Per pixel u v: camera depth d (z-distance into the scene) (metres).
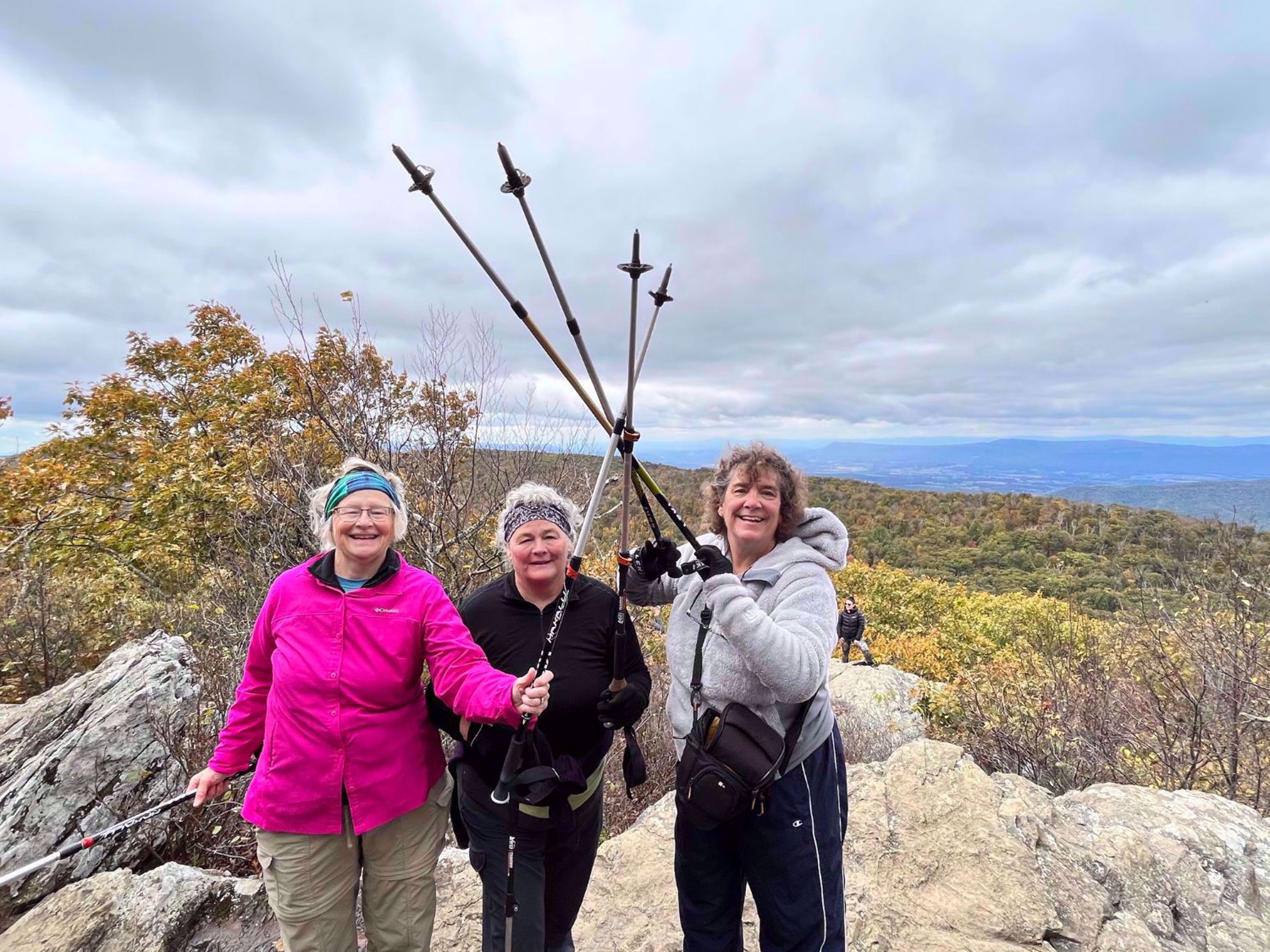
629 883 2.75
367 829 1.74
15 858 3.00
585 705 1.86
